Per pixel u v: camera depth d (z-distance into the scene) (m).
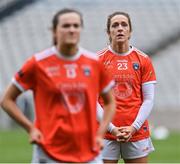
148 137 23.50
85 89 16.05
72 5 95.00
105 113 16.61
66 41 15.65
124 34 22.86
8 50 86.94
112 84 16.66
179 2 96.75
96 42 88.56
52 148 16.03
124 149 23.36
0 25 91.69
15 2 94.38
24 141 57.94
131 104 22.95
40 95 16.12
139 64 23.03
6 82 80.31
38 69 16.06
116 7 94.88
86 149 16.19
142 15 93.56
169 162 43.81
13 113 16.19
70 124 16.00
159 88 80.12
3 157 46.84
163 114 68.69
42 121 16.05
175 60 85.19
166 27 91.25
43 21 92.25
